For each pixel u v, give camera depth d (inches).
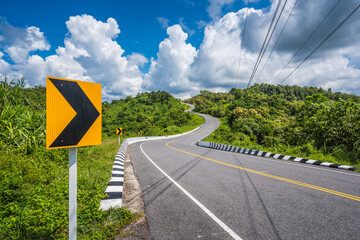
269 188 186.4
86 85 76.9
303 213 130.2
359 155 370.6
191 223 117.3
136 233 106.8
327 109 540.1
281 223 116.6
